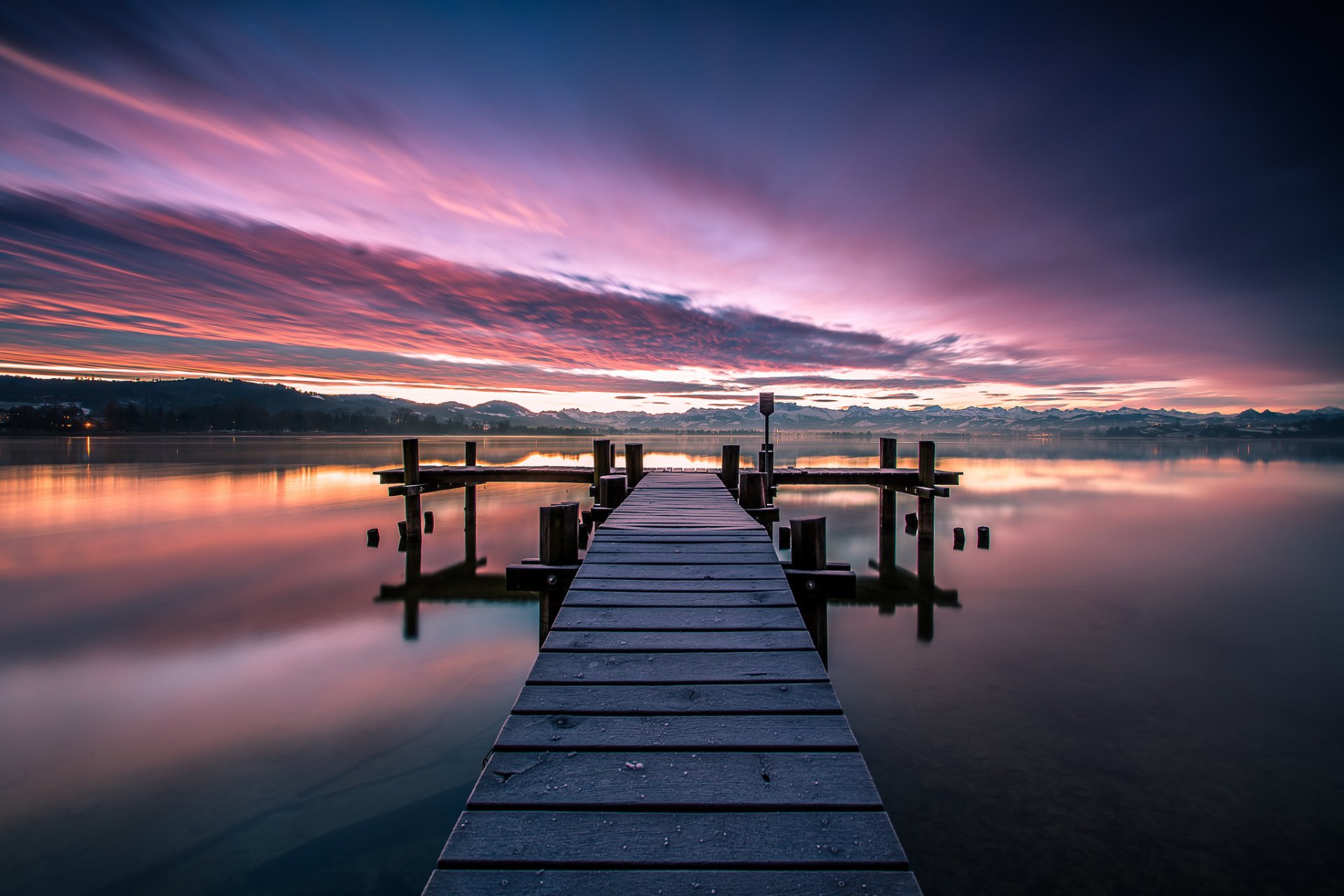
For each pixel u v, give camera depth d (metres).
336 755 5.06
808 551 4.64
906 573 12.21
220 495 24.86
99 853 3.90
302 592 10.51
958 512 22.06
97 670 6.92
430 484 14.83
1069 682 6.65
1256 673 6.95
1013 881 3.66
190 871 3.75
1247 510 22.53
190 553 13.74
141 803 4.41
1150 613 9.42
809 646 3.13
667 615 3.56
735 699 2.59
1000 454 84.62
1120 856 3.88
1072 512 22.09
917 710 5.96
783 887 1.67
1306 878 3.69
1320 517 20.59
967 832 4.10
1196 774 4.81
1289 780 4.74
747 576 4.33
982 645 7.89
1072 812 4.32
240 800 4.45
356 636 8.14
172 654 7.46
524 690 2.66
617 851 1.77
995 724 5.66
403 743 5.26
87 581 11.22
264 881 3.67
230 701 6.09
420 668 6.96
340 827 4.16
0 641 8.04
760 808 1.94
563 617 3.54
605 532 5.81
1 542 14.98
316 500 23.38
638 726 2.39
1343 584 11.38
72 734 5.42
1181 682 6.66
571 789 2.01
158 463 45.19
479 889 1.65
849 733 2.35
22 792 4.55
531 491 29.61
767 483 11.11
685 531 5.86
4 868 3.76
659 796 1.98
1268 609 9.66
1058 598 10.31
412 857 3.88
